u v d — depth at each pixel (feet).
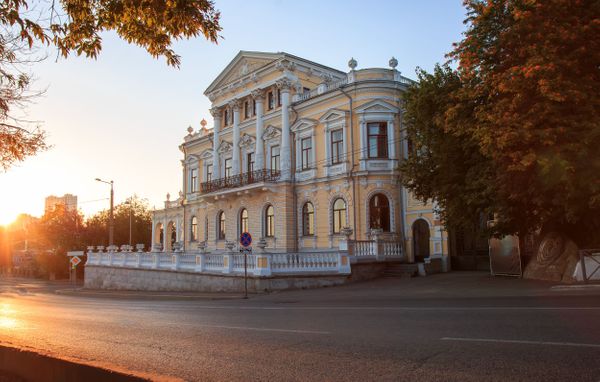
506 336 23.30
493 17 51.90
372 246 87.20
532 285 52.47
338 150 103.81
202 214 147.64
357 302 48.14
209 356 23.18
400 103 99.81
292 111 114.11
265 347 24.59
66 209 209.26
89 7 27.68
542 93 42.14
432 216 90.43
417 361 19.57
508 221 57.72
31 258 253.24
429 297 49.03
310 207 109.19
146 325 36.65
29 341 30.35
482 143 48.49
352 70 102.27
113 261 123.13
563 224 58.44
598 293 40.91
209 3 27.86
